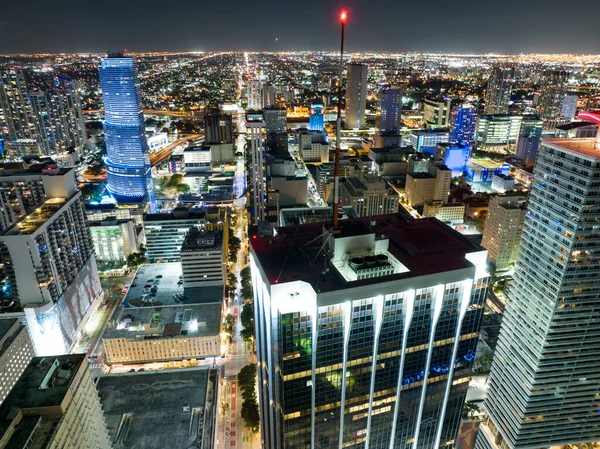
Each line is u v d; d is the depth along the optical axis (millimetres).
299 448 139375
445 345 138875
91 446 141875
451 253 132125
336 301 115812
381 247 132125
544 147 183750
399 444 155250
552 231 181500
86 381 139750
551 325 183625
